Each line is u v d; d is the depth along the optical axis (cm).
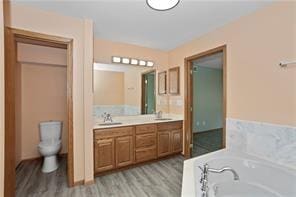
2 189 140
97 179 252
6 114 193
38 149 312
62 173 273
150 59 365
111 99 329
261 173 187
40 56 307
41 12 214
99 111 318
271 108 198
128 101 346
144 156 301
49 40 219
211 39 277
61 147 337
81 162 238
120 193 215
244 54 226
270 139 198
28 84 326
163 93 382
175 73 362
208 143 442
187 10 212
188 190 138
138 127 295
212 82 600
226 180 195
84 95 236
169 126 333
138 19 237
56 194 214
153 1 152
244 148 225
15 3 199
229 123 245
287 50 184
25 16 205
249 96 220
